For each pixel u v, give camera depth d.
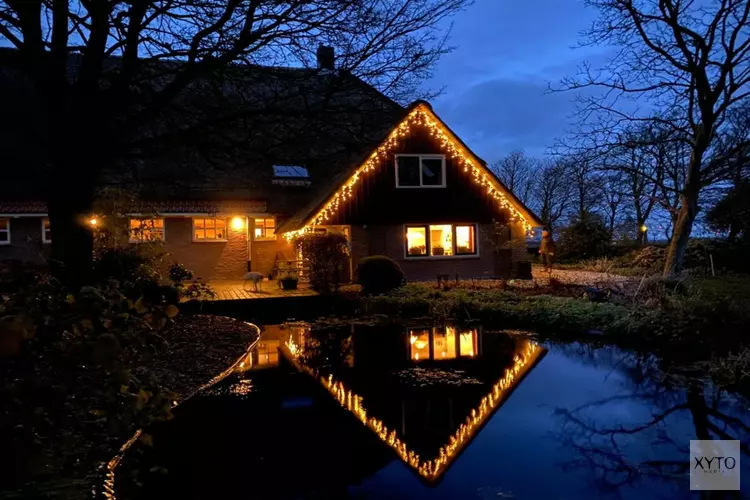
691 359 7.61
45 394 2.48
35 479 3.30
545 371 7.12
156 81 8.92
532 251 33.41
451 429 4.85
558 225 39.12
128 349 2.82
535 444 4.45
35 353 2.35
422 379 6.77
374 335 10.42
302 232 16.75
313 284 14.78
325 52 8.16
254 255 19.30
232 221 19.00
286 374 7.13
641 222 30.36
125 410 2.58
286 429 4.91
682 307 8.51
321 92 8.43
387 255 17.39
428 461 4.10
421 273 17.75
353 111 8.41
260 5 7.25
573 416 5.15
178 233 18.31
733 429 4.71
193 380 6.63
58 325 2.40
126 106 7.77
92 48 7.05
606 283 13.09
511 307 11.57
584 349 8.66
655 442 4.44
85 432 4.03
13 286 2.59
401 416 5.27
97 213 7.72
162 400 2.80
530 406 5.52
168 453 4.31
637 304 9.92
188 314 12.16
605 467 3.87
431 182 18.03
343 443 4.52
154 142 7.48
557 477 3.77
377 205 17.33
